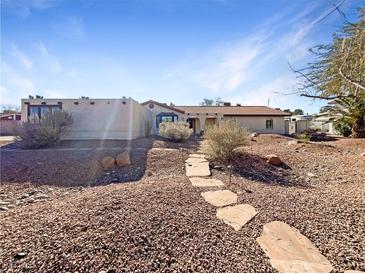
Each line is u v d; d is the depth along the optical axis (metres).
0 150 11.41
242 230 3.23
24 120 14.78
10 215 3.88
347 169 7.83
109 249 2.66
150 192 4.60
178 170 8.13
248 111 30.00
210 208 3.99
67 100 15.66
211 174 7.27
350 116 15.42
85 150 11.15
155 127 25.03
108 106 15.72
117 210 3.62
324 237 3.09
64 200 4.70
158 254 2.64
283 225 3.38
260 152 10.18
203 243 2.88
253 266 2.49
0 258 2.51
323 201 4.36
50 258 2.50
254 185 5.93
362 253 2.76
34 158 9.60
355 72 6.03
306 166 8.60
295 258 2.64
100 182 7.39
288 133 29.47
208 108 31.28
